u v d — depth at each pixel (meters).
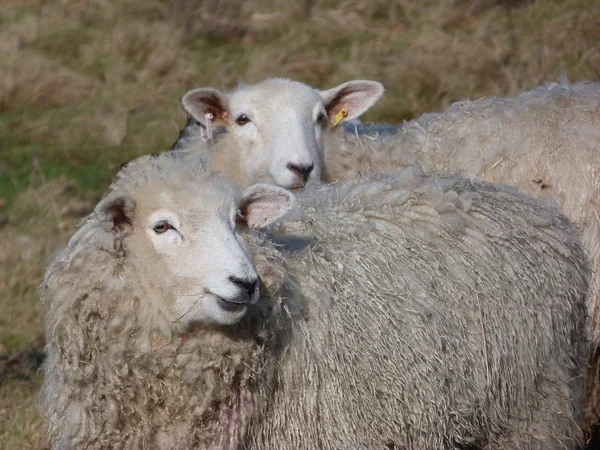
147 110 20.55
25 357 13.08
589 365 10.62
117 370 8.24
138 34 23.30
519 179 11.47
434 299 8.99
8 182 17.92
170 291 8.15
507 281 9.32
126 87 21.22
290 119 12.59
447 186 9.63
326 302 8.66
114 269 8.25
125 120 19.55
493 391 9.21
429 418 8.88
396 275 9.00
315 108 12.91
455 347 9.00
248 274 7.96
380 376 8.69
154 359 8.24
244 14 25.27
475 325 9.10
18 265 14.68
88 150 19.08
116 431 8.37
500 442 9.51
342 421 8.60
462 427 9.11
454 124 12.30
